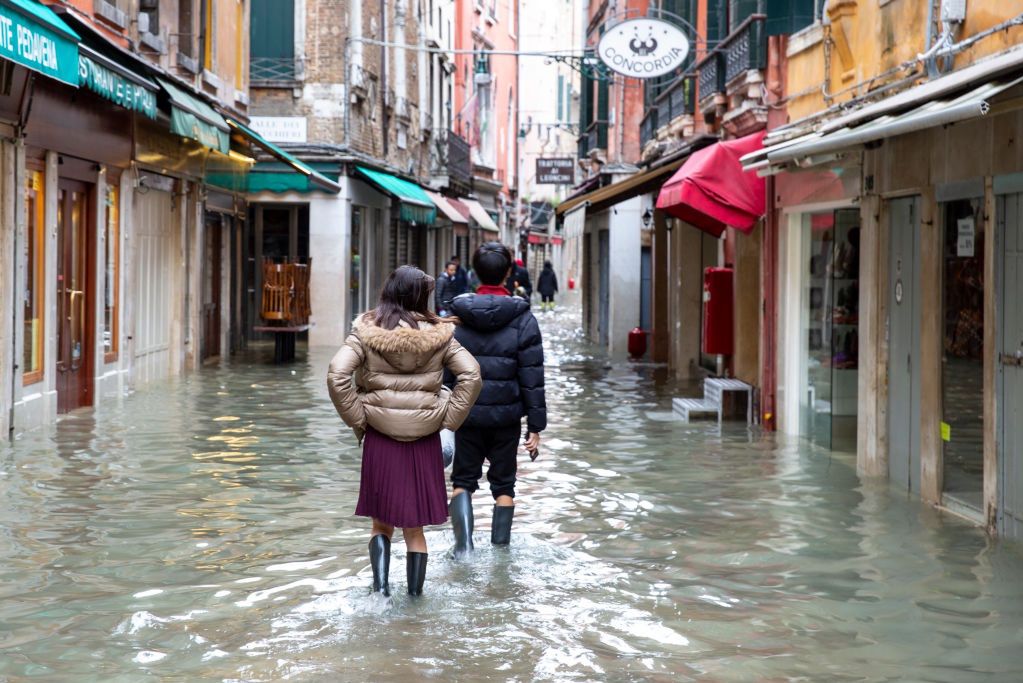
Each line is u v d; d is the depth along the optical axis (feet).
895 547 25.57
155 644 18.89
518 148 240.73
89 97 47.83
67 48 34.86
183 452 37.29
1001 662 18.28
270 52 90.53
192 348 66.33
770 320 45.37
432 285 21.95
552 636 19.44
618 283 86.84
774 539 26.40
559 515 28.96
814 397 41.81
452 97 158.20
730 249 55.11
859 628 19.98
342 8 90.63
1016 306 25.44
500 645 18.94
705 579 23.06
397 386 21.39
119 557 24.26
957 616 20.61
